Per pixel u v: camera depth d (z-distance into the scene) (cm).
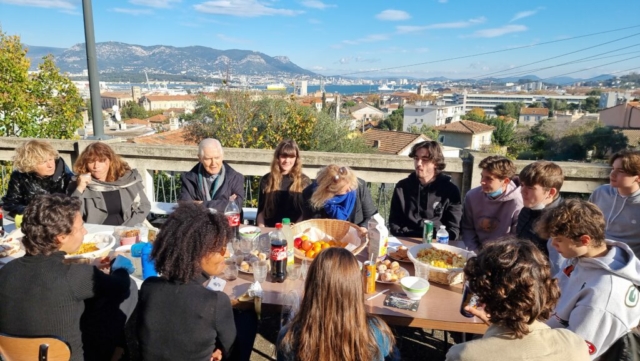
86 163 317
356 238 250
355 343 135
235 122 975
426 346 268
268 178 344
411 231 313
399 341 272
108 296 181
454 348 127
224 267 211
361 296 138
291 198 341
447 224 307
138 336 157
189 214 161
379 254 229
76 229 179
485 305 126
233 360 169
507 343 120
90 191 317
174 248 152
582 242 162
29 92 738
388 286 205
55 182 343
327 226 268
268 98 1067
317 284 136
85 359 180
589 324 154
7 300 159
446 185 307
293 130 888
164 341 152
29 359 154
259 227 296
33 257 165
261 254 234
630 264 156
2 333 158
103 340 189
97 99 454
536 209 247
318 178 313
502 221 288
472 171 390
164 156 430
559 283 193
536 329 122
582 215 161
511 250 125
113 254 233
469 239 302
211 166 339
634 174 242
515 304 117
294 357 139
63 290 162
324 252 141
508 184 285
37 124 740
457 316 177
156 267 155
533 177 242
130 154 434
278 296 193
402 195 318
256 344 269
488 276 123
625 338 153
